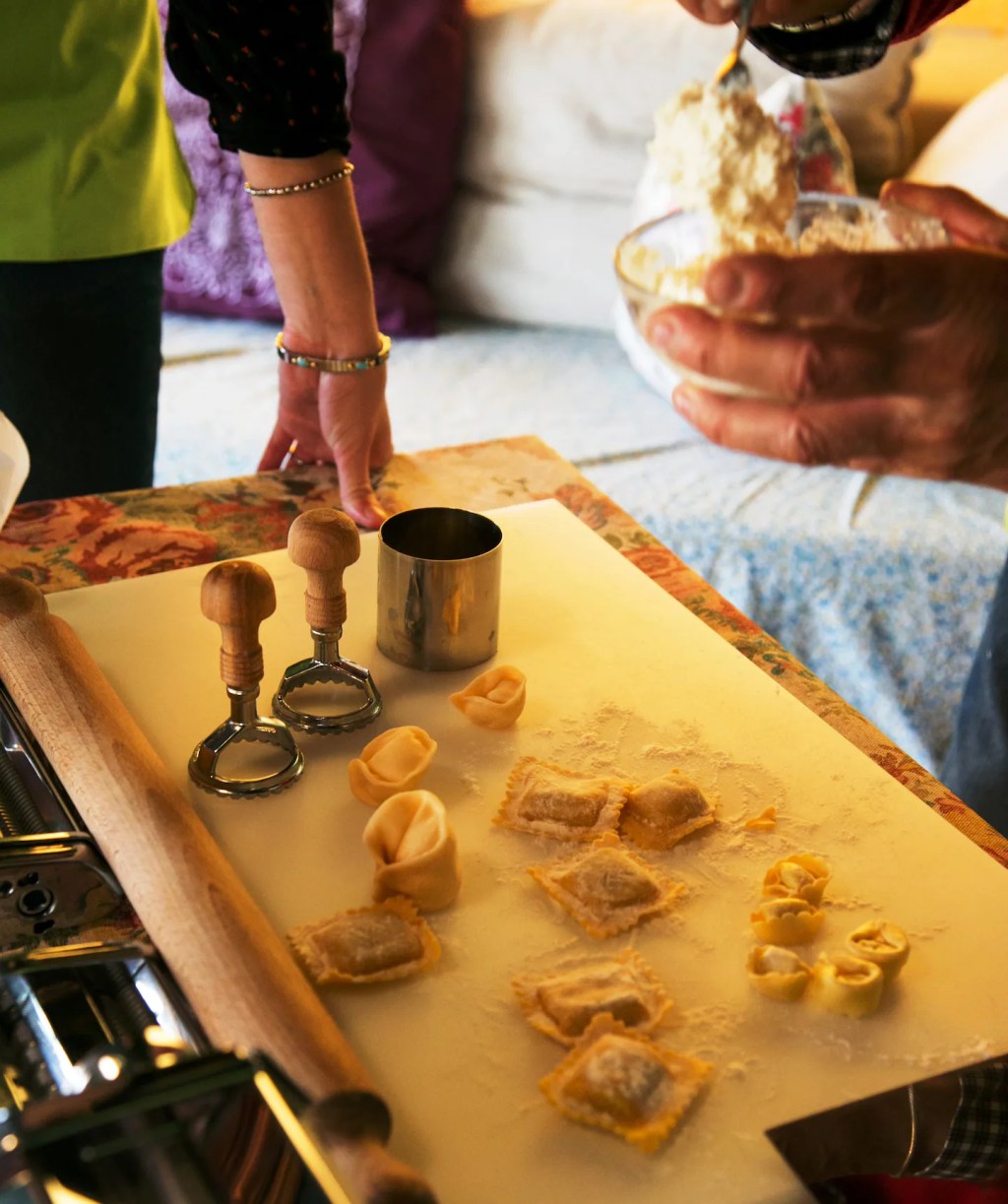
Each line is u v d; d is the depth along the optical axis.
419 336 2.29
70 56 1.23
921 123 2.32
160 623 0.92
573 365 2.24
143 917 0.61
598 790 0.73
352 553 0.80
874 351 0.48
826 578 1.73
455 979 0.62
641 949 0.64
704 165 0.60
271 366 2.19
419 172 2.22
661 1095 0.55
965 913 0.68
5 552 1.04
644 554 1.10
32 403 1.41
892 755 0.84
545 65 2.22
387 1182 0.45
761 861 0.71
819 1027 0.60
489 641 0.89
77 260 1.33
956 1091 0.63
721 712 0.84
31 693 0.76
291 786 0.76
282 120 1.05
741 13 0.78
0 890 0.64
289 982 0.57
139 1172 0.40
